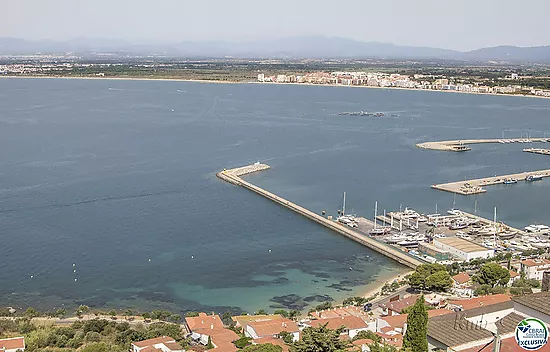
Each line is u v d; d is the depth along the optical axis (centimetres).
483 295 13262
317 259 17138
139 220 19925
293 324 11588
